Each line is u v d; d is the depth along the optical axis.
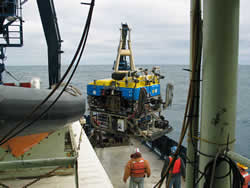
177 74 117.81
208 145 2.53
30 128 3.06
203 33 2.48
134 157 5.72
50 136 3.96
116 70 12.54
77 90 4.68
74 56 2.23
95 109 11.39
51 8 7.82
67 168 4.22
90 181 4.18
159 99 11.41
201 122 2.62
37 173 4.07
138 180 5.71
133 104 10.14
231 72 2.37
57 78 8.55
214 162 2.33
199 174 2.76
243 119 25.52
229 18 2.29
